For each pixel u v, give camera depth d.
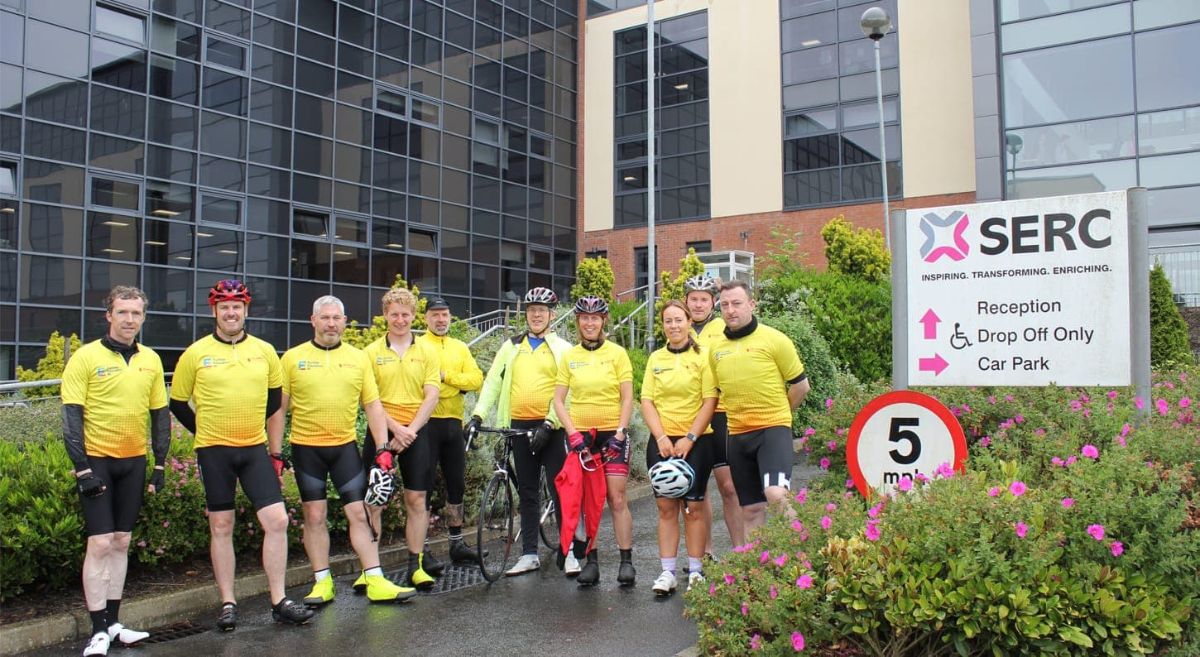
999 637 4.06
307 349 6.43
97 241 18.52
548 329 7.72
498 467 7.58
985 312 5.83
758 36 27.11
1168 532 4.36
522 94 28.23
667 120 28.58
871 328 16.58
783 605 4.32
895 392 5.07
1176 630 4.11
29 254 17.53
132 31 19.27
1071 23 21.94
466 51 26.50
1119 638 4.10
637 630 5.86
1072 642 4.07
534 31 28.75
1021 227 5.77
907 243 6.05
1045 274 5.70
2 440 6.77
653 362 6.84
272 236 21.53
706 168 27.77
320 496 6.47
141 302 5.69
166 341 19.50
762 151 26.80
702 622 4.86
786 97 26.58
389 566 7.84
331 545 8.00
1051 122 22.03
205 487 5.97
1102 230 5.58
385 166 24.12
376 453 6.64
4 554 5.80
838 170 25.62
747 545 5.02
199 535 6.93
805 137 26.19
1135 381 5.50
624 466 7.04
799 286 17.14
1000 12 22.69
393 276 24.17
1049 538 4.09
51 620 5.69
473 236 26.44
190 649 5.55
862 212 25.14
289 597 6.80
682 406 6.71
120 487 5.62
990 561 4.09
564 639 5.69
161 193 19.56
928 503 4.51
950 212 5.94
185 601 6.34
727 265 21.58
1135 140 21.17
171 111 19.80
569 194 29.73
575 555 7.42
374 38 24.00
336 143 22.97
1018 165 22.34
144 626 6.07
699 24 28.19
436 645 5.60
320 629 5.94
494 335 13.68
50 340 16.28
